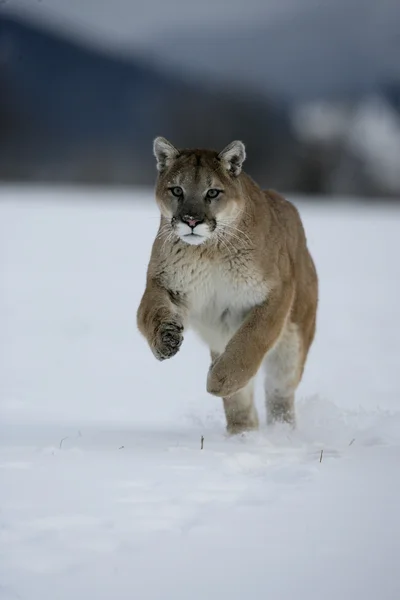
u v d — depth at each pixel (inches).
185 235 398.3
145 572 225.8
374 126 3166.8
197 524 258.1
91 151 3405.5
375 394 541.0
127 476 306.5
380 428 429.1
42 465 319.9
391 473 315.3
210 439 399.5
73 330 745.6
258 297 412.8
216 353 446.9
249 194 424.8
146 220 1526.8
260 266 409.4
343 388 559.2
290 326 451.5
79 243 1258.0
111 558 233.1
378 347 707.4
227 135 3105.3
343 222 1643.7
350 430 430.6
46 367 613.9
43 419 463.8
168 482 299.7
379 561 234.2
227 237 405.7
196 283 412.5
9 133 3503.9
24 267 1050.7
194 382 582.6
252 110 3142.2
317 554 238.2
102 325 769.6
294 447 382.9
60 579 221.1
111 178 3314.5
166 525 257.8
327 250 1278.3
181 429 441.7
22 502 275.4
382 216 1840.6
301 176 3065.9
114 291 926.4
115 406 509.0
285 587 219.0
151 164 3366.1
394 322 815.7
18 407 495.8
